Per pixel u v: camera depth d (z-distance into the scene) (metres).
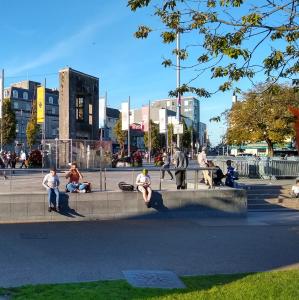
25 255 9.93
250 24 6.80
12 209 14.98
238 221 16.14
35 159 33.28
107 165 35.22
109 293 6.77
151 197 16.33
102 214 15.88
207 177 18.83
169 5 7.62
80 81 37.94
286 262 9.57
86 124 39.16
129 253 10.30
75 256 9.89
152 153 92.19
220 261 9.63
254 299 6.40
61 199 15.48
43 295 6.61
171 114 107.31
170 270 8.76
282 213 18.58
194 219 16.39
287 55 7.60
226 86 7.93
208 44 7.40
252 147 71.44
